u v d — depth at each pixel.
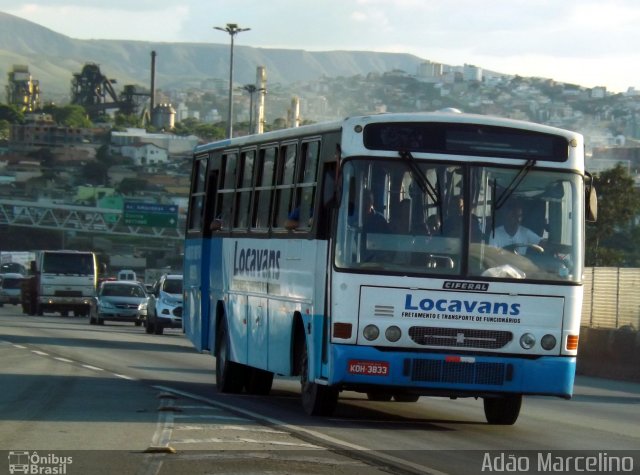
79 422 18.86
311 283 20.08
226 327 25.78
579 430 20.89
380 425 20.03
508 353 19.06
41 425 18.39
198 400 23.19
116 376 29.38
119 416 19.81
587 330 40.94
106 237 187.88
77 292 78.19
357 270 18.81
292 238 21.30
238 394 25.81
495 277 19.02
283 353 21.64
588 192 19.62
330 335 18.97
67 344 44.19
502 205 19.20
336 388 20.34
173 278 58.72
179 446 16.06
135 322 68.25
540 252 19.27
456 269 18.94
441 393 19.03
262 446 16.20
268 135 23.59
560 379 19.16
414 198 19.02
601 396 30.03
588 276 43.53
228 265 25.77
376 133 19.03
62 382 26.97
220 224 26.69
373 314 18.83
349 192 18.94
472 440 18.52
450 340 18.92
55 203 153.62
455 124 19.20
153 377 29.97
